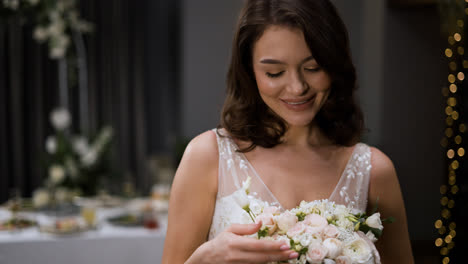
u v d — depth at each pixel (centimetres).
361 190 123
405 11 529
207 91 633
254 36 105
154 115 623
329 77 106
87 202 364
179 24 627
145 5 608
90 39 583
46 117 562
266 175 120
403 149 541
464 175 464
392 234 126
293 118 108
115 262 282
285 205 117
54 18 373
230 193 117
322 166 124
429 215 547
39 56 553
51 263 274
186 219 115
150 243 285
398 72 535
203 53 630
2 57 540
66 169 376
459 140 470
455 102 471
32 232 287
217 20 629
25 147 556
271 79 106
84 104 586
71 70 422
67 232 279
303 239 96
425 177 545
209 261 94
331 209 108
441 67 539
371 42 561
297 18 100
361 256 96
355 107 128
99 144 398
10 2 354
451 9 417
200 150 120
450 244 450
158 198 352
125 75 604
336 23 105
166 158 545
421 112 541
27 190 557
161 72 623
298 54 101
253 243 90
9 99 546
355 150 129
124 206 363
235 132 122
